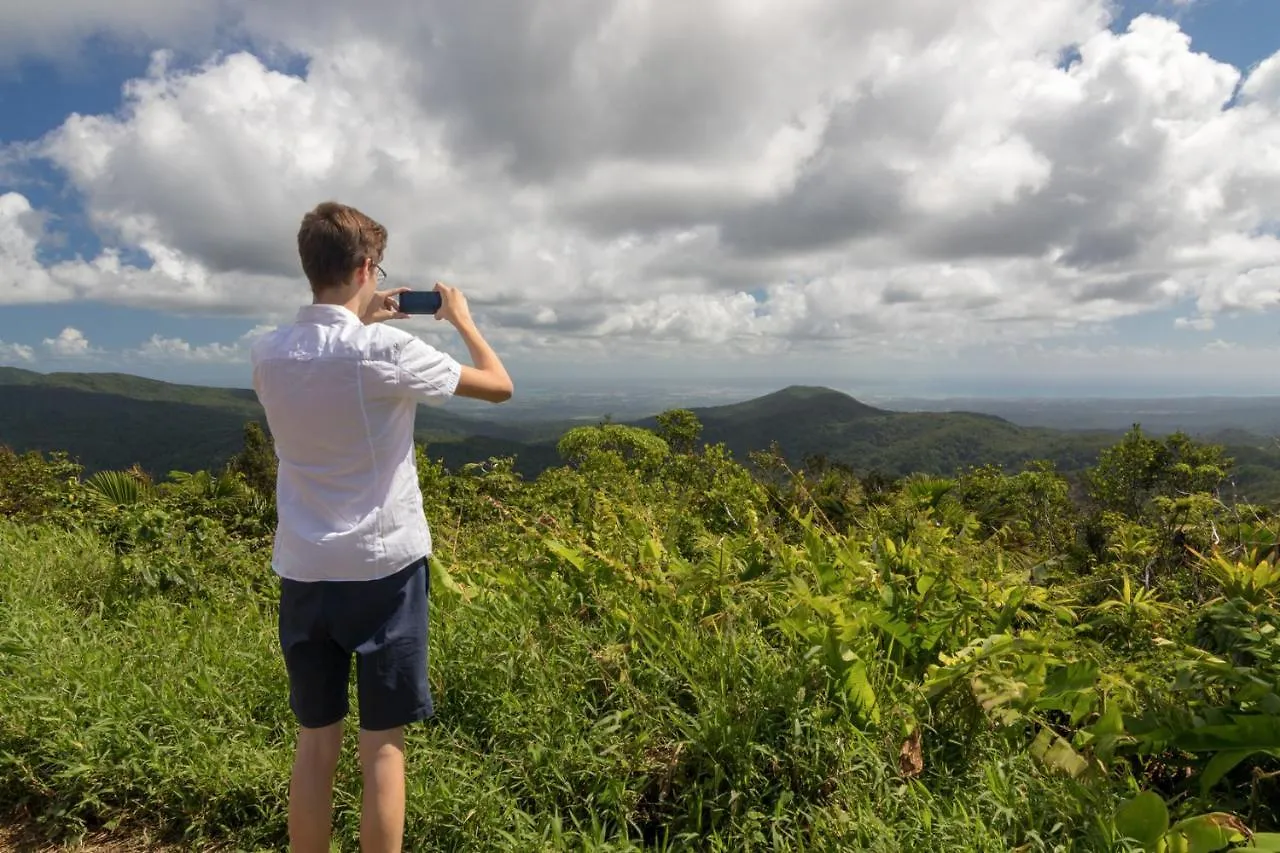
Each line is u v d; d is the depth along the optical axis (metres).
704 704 2.79
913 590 3.54
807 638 2.95
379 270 2.27
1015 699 2.61
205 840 2.62
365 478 2.07
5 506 7.69
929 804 2.33
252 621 4.20
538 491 7.16
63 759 2.89
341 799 2.55
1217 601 3.17
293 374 2.02
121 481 7.02
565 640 3.32
